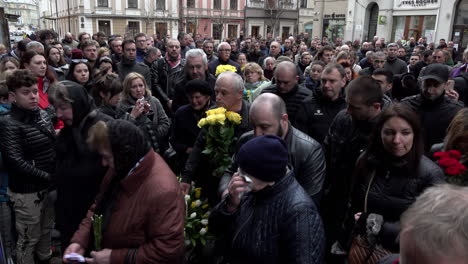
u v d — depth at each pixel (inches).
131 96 157.2
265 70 277.6
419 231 32.2
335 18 1070.4
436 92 128.6
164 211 69.0
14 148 108.9
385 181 85.4
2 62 165.3
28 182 113.5
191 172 112.3
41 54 157.8
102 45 424.2
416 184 81.8
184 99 177.9
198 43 504.1
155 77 241.4
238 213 71.5
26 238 118.1
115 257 69.9
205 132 110.2
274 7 1642.5
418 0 828.6
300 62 308.8
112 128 69.7
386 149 84.1
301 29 1692.9
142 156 70.7
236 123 106.0
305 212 64.6
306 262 62.4
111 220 72.0
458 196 33.3
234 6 1621.6
